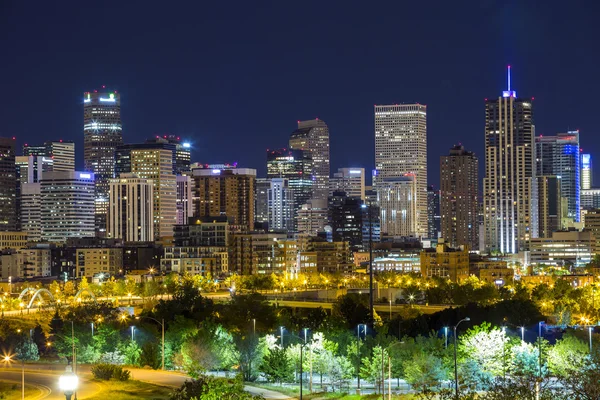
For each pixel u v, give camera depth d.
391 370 191.75
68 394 89.19
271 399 170.75
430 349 191.00
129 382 179.25
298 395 178.50
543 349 191.62
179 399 130.62
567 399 114.56
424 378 178.00
